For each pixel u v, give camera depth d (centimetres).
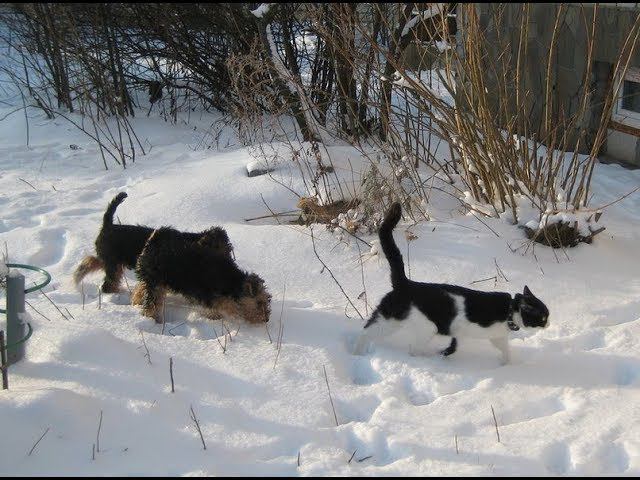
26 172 351
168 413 165
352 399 173
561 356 190
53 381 174
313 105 326
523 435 156
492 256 241
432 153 337
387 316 188
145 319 210
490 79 369
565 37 344
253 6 400
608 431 155
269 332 203
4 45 512
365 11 366
